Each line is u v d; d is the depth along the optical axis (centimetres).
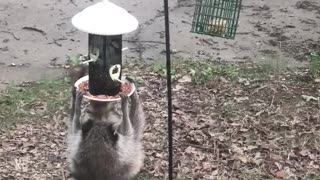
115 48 208
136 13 501
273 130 328
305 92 371
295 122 334
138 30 471
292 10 524
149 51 437
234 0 313
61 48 439
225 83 380
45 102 351
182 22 489
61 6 506
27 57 423
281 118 339
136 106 226
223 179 287
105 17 190
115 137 219
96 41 206
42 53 430
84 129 220
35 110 343
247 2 539
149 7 514
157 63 408
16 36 454
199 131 323
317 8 531
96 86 210
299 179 288
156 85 374
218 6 316
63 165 296
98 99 208
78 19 192
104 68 208
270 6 532
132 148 225
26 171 292
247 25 489
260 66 410
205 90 371
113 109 223
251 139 318
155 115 338
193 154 304
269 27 488
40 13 491
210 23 319
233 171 293
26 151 306
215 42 458
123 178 227
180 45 450
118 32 189
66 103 349
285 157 304
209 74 386
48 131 323
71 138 224
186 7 519
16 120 332
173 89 370
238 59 429
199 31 321
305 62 425
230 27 317
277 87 375
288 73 400
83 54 430
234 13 314
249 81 383
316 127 330
